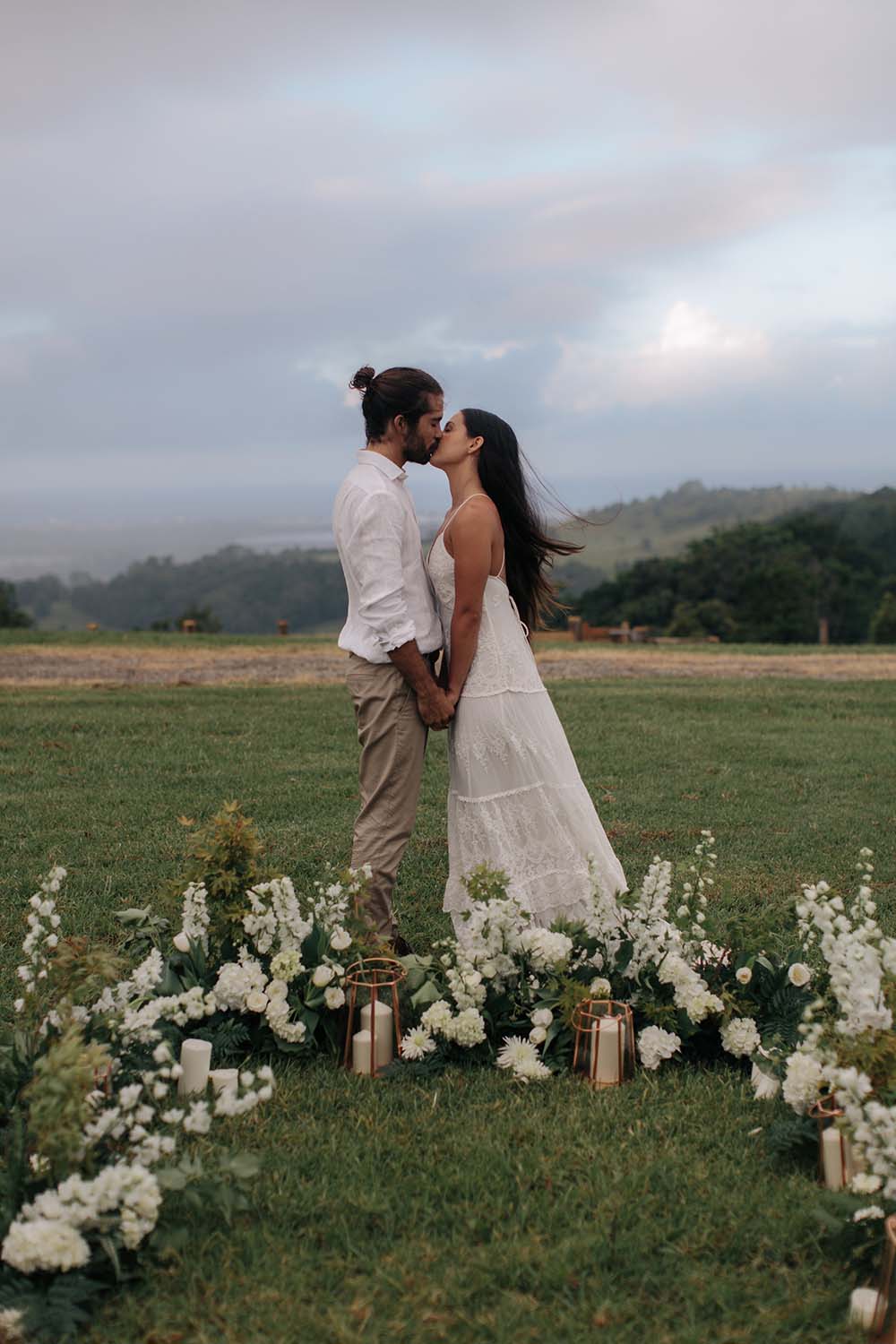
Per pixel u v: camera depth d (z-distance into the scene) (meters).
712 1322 2.29
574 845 4.16
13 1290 2.29
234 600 153.25
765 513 193.88
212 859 3.65
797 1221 2.59
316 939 3.54
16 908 4.84
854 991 2.82
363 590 4.02
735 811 6.93
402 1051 3.34
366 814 4.19
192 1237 2.54
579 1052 3.34
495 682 4.10
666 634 58.66
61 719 10.35
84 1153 2.49
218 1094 3.03
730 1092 3.21
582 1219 2.59
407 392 4.01
